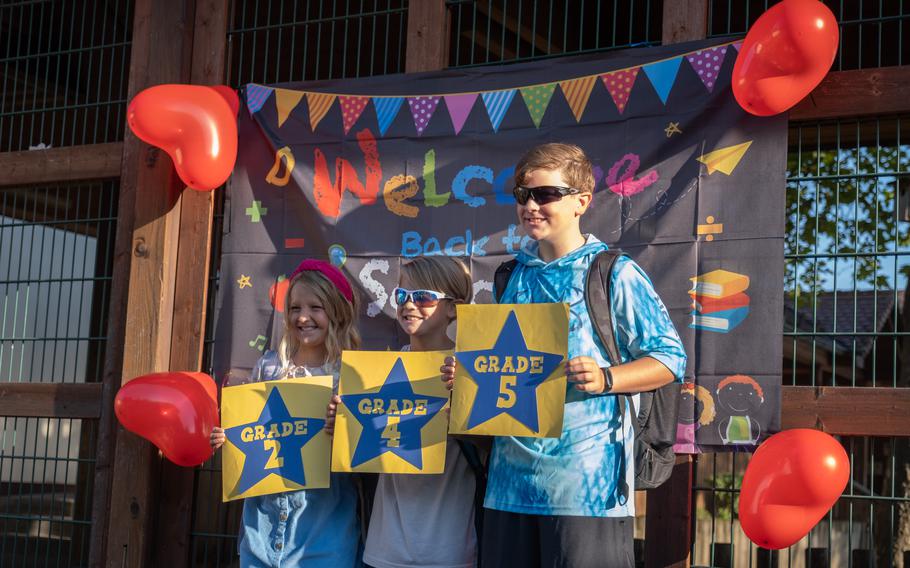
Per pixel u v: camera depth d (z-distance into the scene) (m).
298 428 3.05
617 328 2.60
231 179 4.42
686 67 3.79
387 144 4.22
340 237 4.22
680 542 3.64
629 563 2.52
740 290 3.60
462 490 2.89
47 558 4.81
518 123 4.03
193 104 4.05
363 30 6.41
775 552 6.67
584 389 2.39
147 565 4.38
